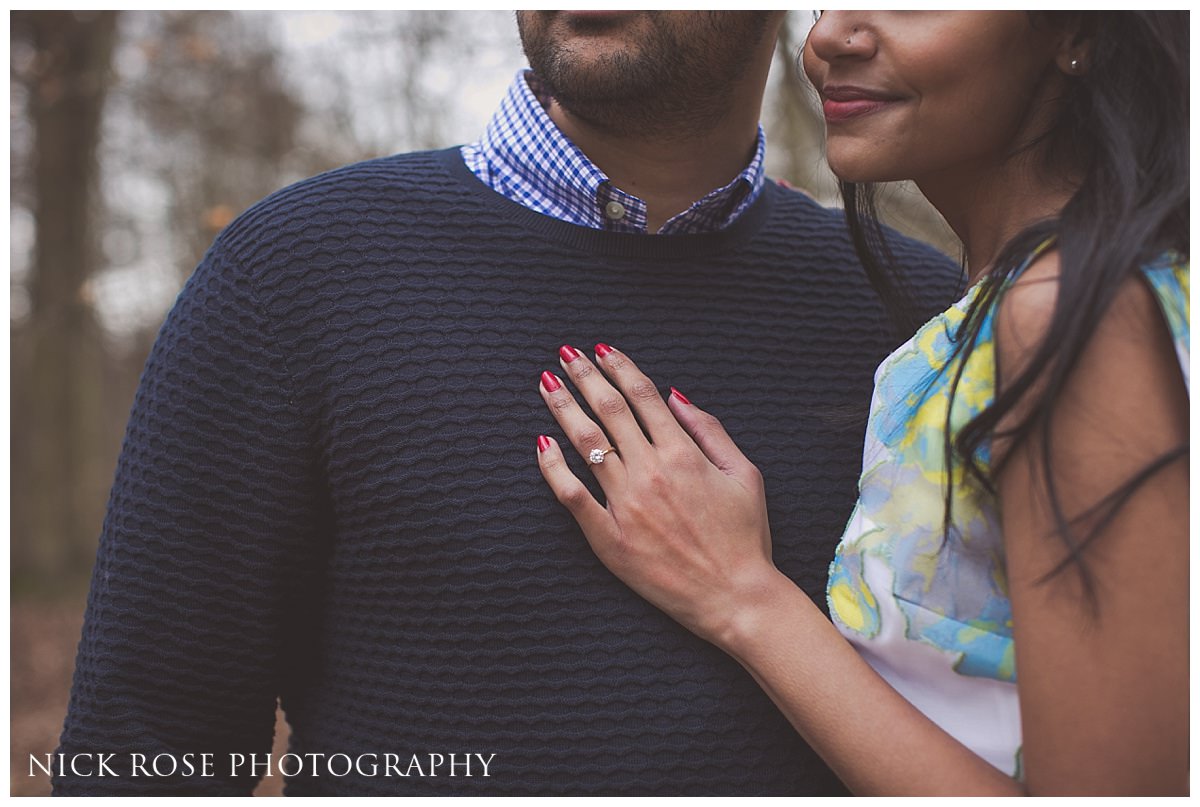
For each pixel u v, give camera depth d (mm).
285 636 1126
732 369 1134
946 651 896
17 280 6379
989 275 871
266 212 1117
